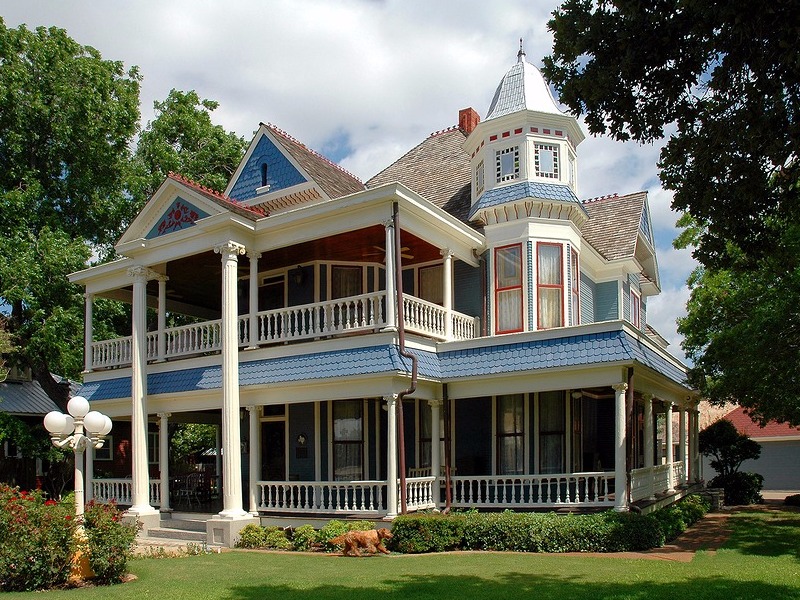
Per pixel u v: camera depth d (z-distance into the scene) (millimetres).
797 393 19031
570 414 18094
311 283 20547
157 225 19578
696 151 9711
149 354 20438
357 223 16562
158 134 31953
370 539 14016
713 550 13969
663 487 19625
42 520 11062
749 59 8602
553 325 18703
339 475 19188
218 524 16422
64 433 11688
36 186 26266
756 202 9953
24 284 24406
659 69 9477
